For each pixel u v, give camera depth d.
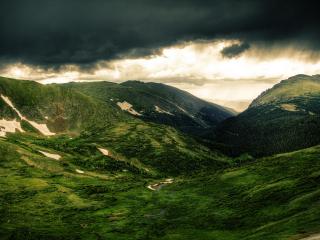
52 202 177.50
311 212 96.31
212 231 118.44
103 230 136.62
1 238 122.88
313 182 135.50
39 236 126.56
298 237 77.69
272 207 123.94
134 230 134.25
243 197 153.62
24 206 167.38
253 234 96.50
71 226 143.00
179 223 137.12
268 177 178.88
